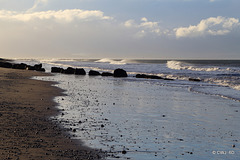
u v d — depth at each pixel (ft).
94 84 122.62
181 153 32.07
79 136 36.63
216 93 98.99
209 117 54.44
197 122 49.52
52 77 155.12
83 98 74.23
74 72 196.44
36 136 35.01
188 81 159.74
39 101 64.08
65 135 36.65
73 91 89.92
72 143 33.32
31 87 93.25
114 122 46.57
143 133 40.19
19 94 73.67
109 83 131.95
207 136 40.01
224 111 61.82
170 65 350.02
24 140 32.81
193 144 35.86
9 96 68.54
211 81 159.02
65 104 62.44
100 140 35.47
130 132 40.42
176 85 131.95
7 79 119.34
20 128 38.32
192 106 68.03
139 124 45.98
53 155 28.32
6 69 195.21
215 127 45.98
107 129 41.39
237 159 30.45
